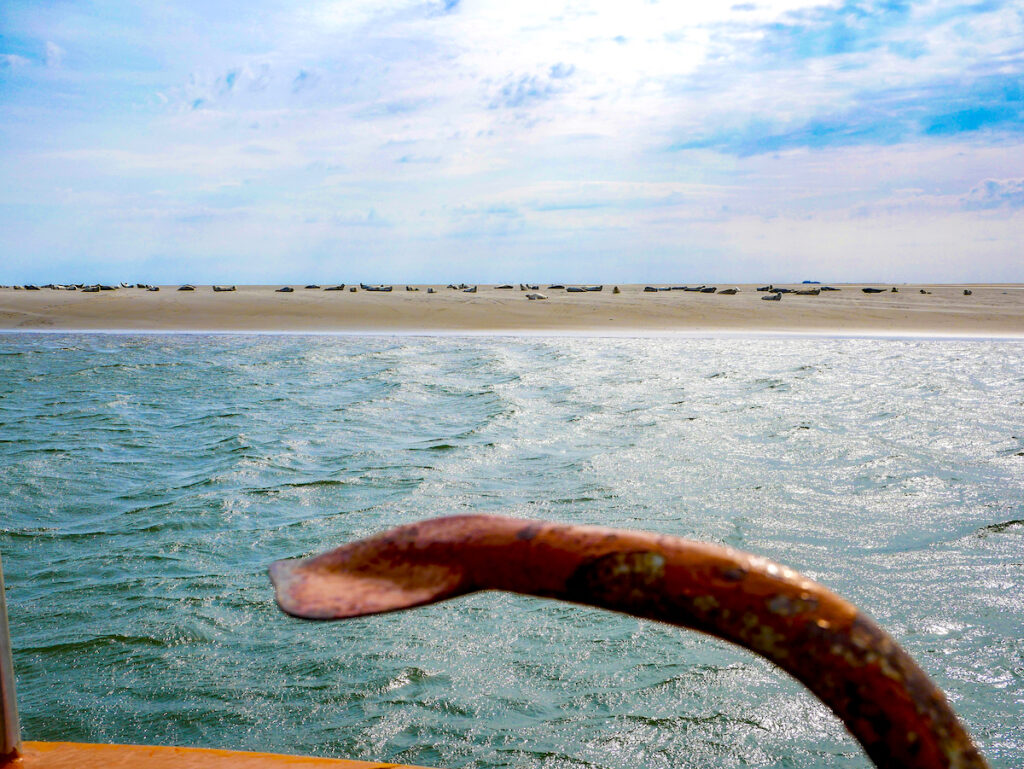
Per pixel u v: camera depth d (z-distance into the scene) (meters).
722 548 0.49
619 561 0.47
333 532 7.19
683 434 10.88
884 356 21.81
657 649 5.02
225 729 4.28
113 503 8.12
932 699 0.43
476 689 4.63
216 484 8.74
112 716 4.40
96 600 5.80
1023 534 6.86
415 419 12.43
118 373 18.59
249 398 14.82
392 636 5.23
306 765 1.40
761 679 4.66
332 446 10.59
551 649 5.06
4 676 1.47
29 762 1.45
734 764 3.95
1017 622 5.27
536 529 0.52
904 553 6.48
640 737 4.17
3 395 15.39
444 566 0.51
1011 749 4.03
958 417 12.06
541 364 19.89
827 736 4.13
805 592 0.46
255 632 5.32
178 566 6.43
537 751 4.07
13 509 7.90
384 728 4.28
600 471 9.01
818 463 9.30
